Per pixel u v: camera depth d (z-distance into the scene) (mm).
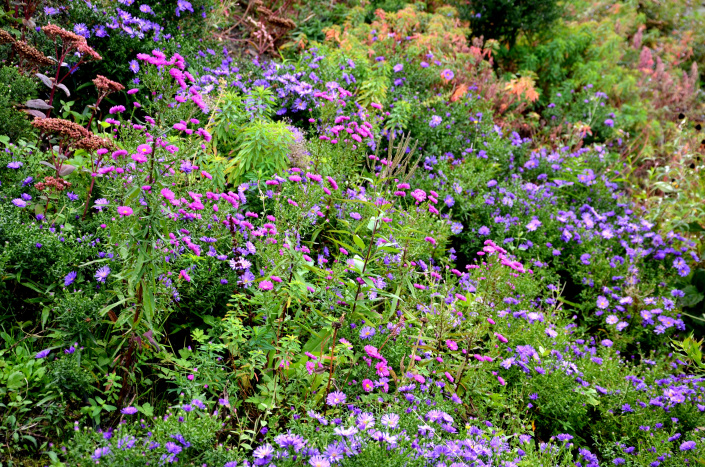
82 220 3736
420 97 6969
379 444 2842
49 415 2783
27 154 3879
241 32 7406
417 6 8648
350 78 6336
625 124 8648
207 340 3604
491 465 3092
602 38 10461
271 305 3332
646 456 3688
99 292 3281
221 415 3158
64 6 4895
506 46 9312
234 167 4605
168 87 3021
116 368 3094
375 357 3289
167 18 5680
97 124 4793
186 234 3494
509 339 4297
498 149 6715
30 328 3268
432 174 5906
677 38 13688
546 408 3926
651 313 5285
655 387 4312
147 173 2910
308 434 2838
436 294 3887
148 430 2752
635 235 6340
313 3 8203
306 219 3756
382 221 3531
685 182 7031
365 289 3498
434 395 3545
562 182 6660
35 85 4234
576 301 5797
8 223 3307
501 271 4113
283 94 5742
